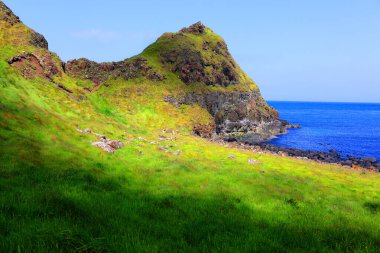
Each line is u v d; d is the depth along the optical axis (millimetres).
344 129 151625
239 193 24656
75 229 10289
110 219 13398
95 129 42656
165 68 131750
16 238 8719
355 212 23031
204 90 126250
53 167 23391
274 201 23062
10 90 38375
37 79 51688
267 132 127375
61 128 35156
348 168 56719
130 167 29094
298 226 16188
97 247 8938
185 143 58438
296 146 95438
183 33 156625
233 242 12164
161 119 96562
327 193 29250
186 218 16094
